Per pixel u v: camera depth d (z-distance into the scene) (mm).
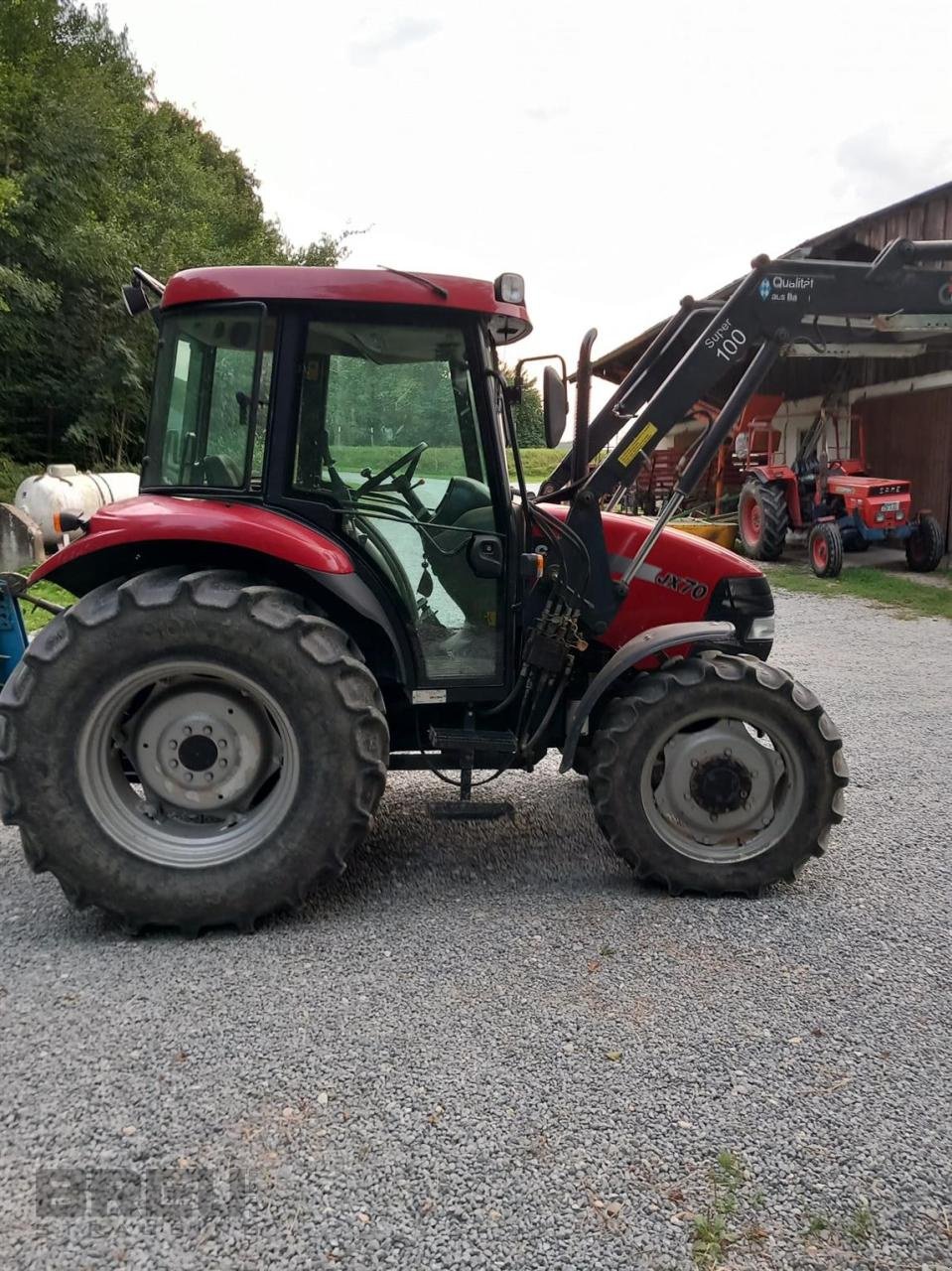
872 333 3830
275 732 3152
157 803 3123
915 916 3201
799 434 15375
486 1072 2320
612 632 3771
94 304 17781
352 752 2988
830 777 3275
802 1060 2393
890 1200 1950
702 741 3307
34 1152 2035
